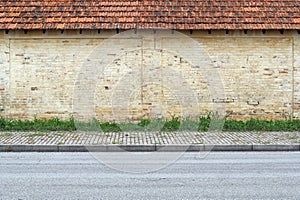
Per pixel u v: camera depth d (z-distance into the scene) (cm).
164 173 952
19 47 1641
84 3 1689
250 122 1600
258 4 1688
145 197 746
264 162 1078
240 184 843
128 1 1700
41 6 1673
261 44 1648
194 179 890
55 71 1647
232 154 1206
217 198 740
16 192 777
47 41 1641
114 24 1600
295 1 1700
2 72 1644
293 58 1648
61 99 1650
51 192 778
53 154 1208
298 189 802
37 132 1471
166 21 1612
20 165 1042
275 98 1658
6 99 1645
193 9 1667
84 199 732
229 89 1656
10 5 1672
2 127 1529
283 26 1597
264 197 746
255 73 1656
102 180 881
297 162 1077
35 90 1648
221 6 1680
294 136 1402
